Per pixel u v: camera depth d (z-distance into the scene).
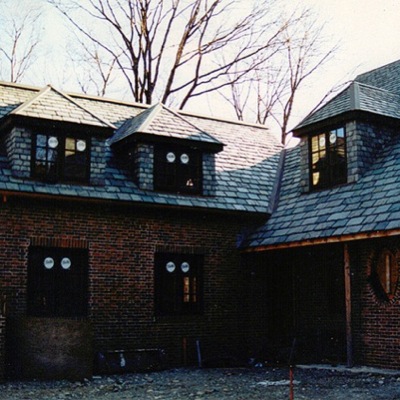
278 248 16.97
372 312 15.21
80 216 15.98
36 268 15.39
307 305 17.52
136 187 16.95
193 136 17.86
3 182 14.98
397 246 14.73
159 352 16.14
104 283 16.06
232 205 18.12
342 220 15.74
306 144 18.70
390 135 17.95
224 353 17.59
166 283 17.16
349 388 12.20
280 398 11.30
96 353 15.54
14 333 14.02
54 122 15.80
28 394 12.08
